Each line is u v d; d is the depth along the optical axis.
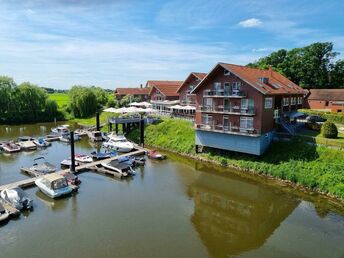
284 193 31.48
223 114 41.03
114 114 79.31
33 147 51.53
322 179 31.61
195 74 61.75
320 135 39.72
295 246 21.91
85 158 42.66
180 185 34.19
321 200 29.44
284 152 37.47
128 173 37.00
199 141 44.50
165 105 71.69
